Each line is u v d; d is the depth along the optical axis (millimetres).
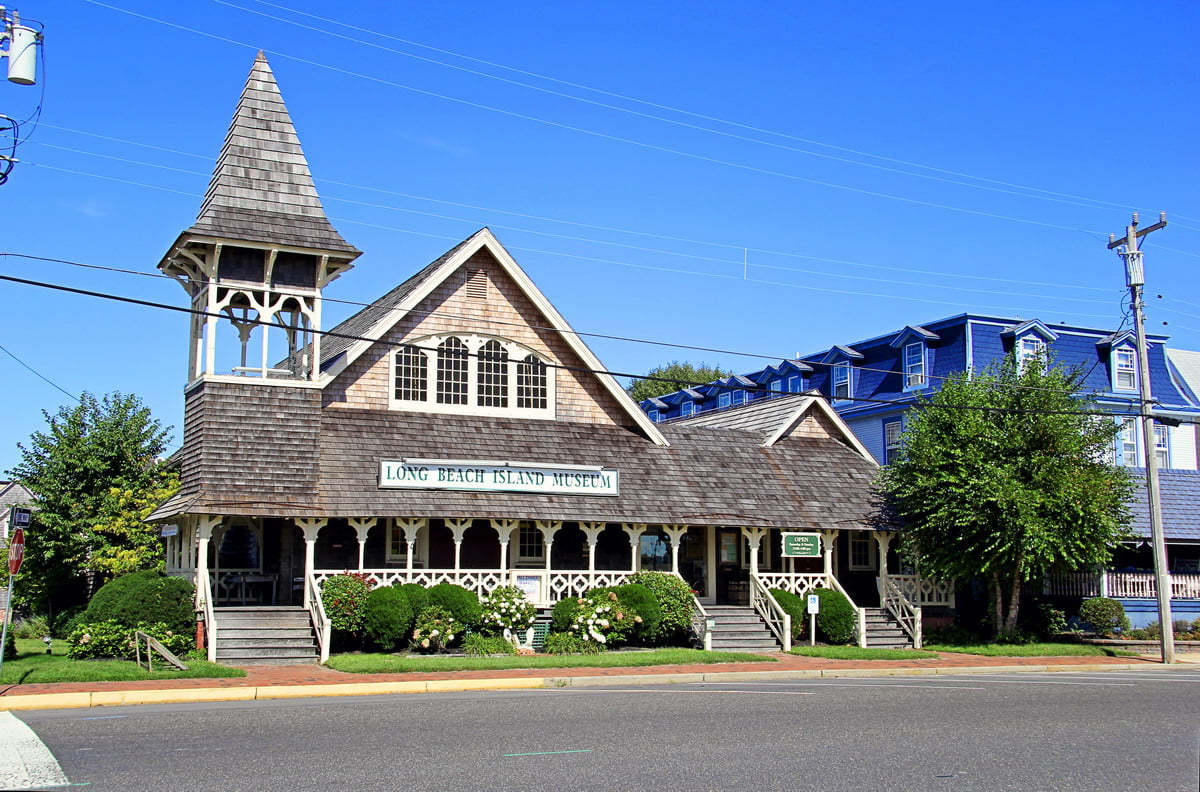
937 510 30125
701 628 27641
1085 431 30906
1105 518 29516
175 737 13117
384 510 25422
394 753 12094
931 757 12406
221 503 24078
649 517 28406
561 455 28594
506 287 29625
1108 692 19891
